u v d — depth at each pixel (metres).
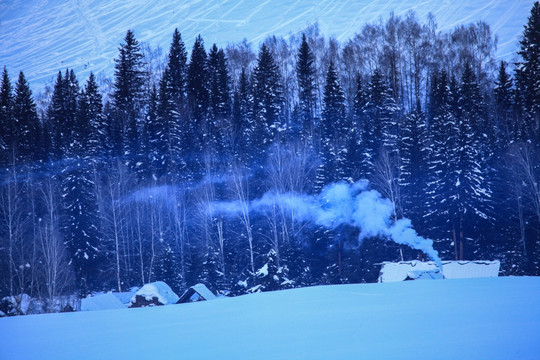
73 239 47.84
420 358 5.16
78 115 70.12
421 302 9.30
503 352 5.23
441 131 57.53
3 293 34.94
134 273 50.28
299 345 6.14
